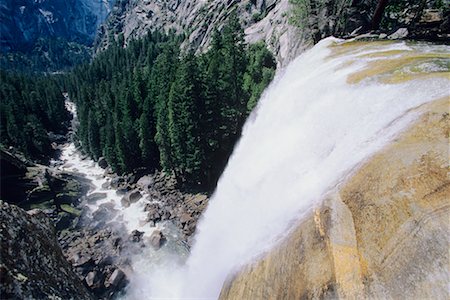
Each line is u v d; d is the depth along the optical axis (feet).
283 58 158.51
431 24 103.14
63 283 30.42
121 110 211.20
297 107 77.71
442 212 29.22
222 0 407.03
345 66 77.36
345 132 54.95
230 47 154.40
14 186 148.25
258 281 41.37
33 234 31.48
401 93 52.70
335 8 128.06
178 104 139.85
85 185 172.35
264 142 86.02
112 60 511.81
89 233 128.88
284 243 41.45
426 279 26.21
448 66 60.03
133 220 135.85
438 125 39.58
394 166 36.73
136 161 184.03
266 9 304.09
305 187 51.31
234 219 76.43
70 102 451.53
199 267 92.38
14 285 23.50
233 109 147.13
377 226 32.19
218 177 146.61
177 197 148.36
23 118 266.98
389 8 113.29
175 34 544.21
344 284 29.99
